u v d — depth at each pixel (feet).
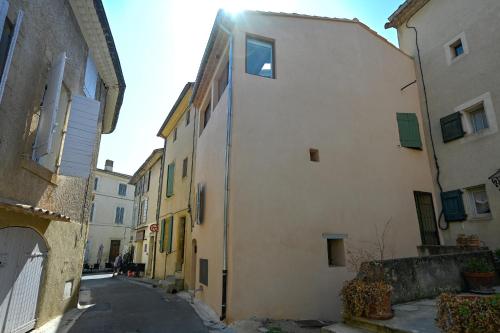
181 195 45.50
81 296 34.35
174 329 20.26
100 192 96.84
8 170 14.48
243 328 19.33
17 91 15.06
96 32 24.91
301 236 24.07
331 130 28.30
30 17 16.08
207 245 28.45
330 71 30.25
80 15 23.02
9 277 15.14
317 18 31.40
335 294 23.76
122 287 43.96
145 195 71.87
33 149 17.06
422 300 17.94
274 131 25.75
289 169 25.32
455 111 32.99
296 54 29.07
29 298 17.56
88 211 30.86
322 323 21.22
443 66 34.88
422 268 18.98
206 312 24.66
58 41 19.98
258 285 21.68
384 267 17.34
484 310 11.00
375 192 28.96
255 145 24.71
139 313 25.20
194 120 43.50
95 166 32.48
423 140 35.63
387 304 15.03
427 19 37.47
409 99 36.06
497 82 29.35
